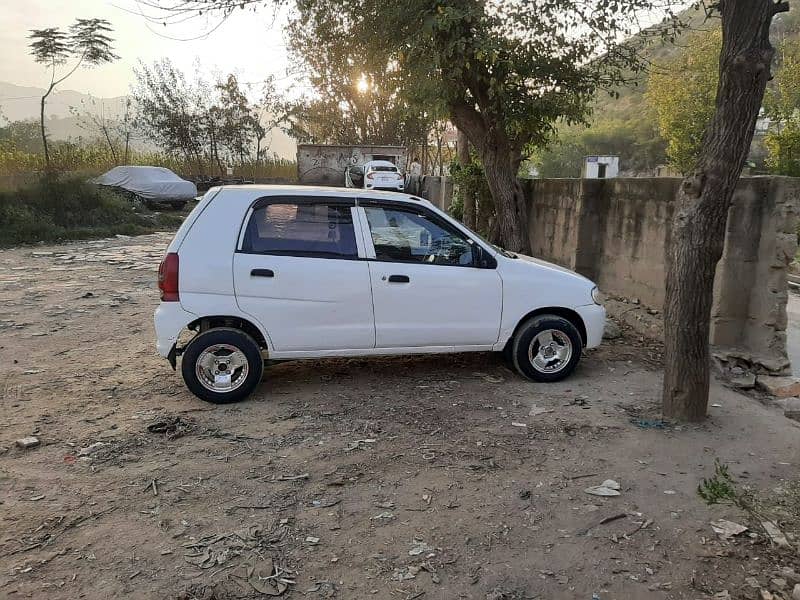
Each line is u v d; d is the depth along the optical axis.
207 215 5.24
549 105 9.81
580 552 3.31
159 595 2.94
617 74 10.21
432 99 9.70
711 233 4.71
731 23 4.27
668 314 4.99
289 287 5.29
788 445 4.63
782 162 20.88
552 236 11.31
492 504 3.77
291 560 3.22
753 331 6.64
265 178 40.94
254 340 5.38
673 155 32.78
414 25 8.80
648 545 3.37
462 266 5.68
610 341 7.44
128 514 3.63
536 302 5.82
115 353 6.84
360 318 5.46
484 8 8.59
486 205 12.91
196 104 42.31
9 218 17.80
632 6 8.75
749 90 4.31
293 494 3.88
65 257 14.38
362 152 37.41
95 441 4.59
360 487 3.97
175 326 5.17
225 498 3.82
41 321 8.27
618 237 9.23
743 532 3.49
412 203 5.62
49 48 29.19
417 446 4.56
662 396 5.34
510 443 4.61
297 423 4.95
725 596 2.97
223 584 3.03
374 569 3.16
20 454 4.37
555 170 55.28
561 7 8.91
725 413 5.24
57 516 3.59
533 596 2.97
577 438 4.71
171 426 4.81
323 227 5.43
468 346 5.79
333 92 40.69
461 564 3.21
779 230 6.29
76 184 20.77
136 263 13.66
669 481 4.07
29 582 3.01
